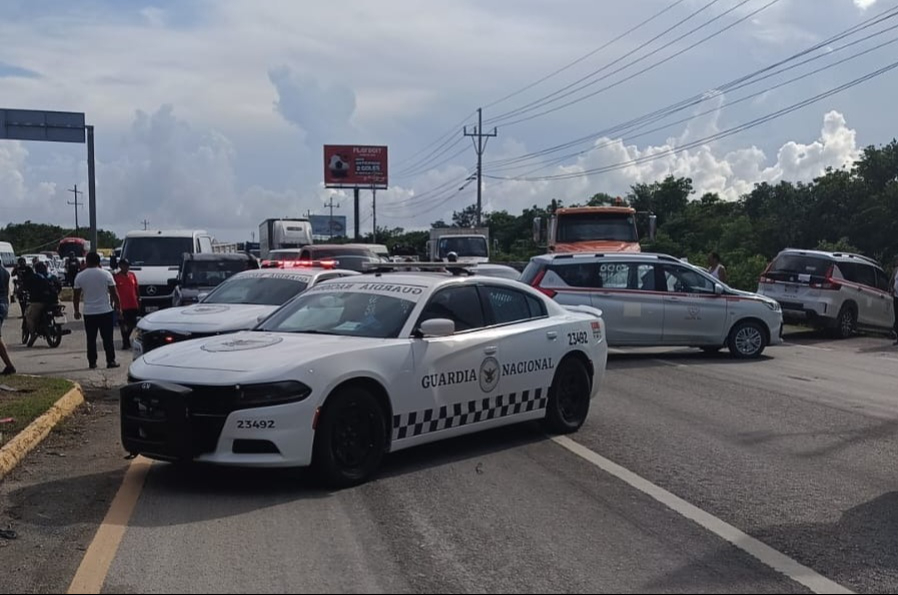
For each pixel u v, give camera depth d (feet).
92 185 112.68
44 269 58.85
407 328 25.31
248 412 21.76
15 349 57.62
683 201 227.20
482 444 28.63
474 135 203.10
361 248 84.89
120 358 52.70
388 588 16.56
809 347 62.03
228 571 17.31
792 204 153.17
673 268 52.26
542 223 86.33
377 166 278.26
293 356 22.91
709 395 39.19
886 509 22.22
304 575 17.13
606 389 40.50
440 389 25.58
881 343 64.90
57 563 18.17
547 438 29.66
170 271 74.33
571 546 19.02
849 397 39.27
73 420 32.99
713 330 52.49
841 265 68.49
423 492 22.94
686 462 26.58
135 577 17.02
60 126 110.73
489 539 19.38
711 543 19.39
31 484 23.99
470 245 112.88
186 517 20.68
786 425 32.55
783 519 21.24
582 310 32.96
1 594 16.49
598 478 24.59
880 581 17.40
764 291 70.13
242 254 63.98
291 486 23.34
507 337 27.84
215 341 25.44
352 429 23.38
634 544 19.22
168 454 22.15
